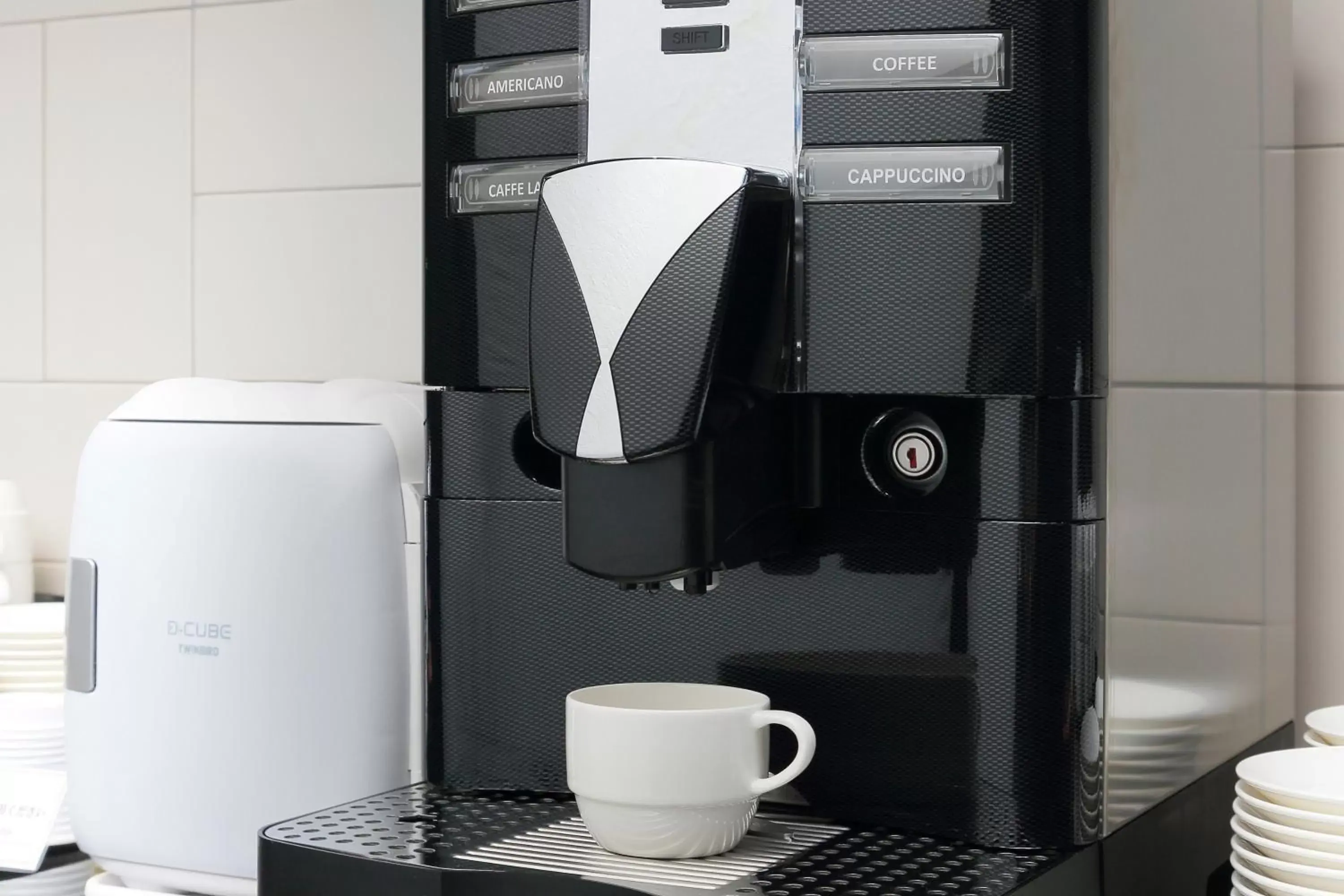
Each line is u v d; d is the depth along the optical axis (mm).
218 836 751
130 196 1327
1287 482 976
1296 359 1016
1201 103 763
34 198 1369
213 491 758
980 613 625
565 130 668
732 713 594
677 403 554
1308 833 605
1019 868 586
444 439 715
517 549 703
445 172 701
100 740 773
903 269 617
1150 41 681
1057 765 614
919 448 633
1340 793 631
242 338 1283
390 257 1224
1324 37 1009
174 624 760
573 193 584
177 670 759
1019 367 608
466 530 710
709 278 561
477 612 709
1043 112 607
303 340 1258
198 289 1300
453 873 568
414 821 650
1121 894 642
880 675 644
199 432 769
